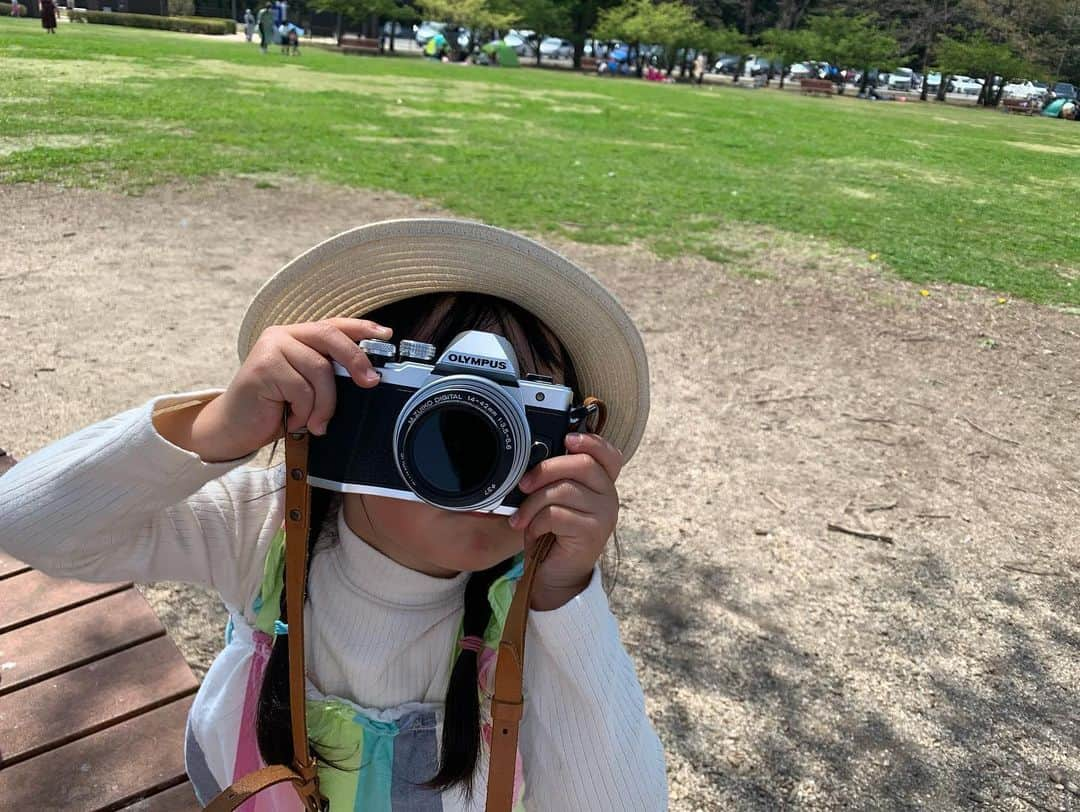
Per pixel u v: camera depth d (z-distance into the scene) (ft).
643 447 5.95
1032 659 4.19
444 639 1.62
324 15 68.90
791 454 6.07
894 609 4.46
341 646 1.59
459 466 1.26
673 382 7.09
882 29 69.00
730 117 30.58
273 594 1.65
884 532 5.19
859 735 3.59
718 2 73.41
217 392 1.47
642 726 1.51
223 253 9.04
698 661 3.92
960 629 4.36
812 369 7.69
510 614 1.37
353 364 1.32
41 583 3.07
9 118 15.17
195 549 1.65
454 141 18.08
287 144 15.44
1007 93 68.80
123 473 1.40
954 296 10.35
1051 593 4.76
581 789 1.48
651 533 4.91
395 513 1.43
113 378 6.09
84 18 54.08
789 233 12.83
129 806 2.31
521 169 15.53
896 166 21.58
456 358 1.30
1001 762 3.53
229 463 1.43
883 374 7.75
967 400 7.34
